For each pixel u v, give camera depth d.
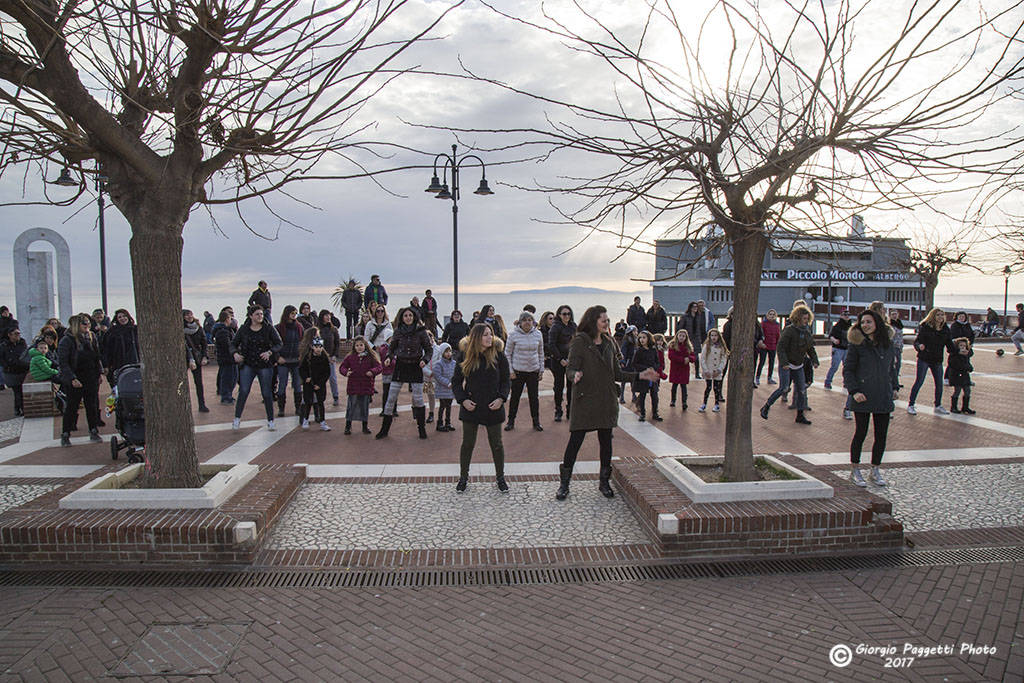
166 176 4.90
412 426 9.65
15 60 4.36
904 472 6.88
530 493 6.18
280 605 3.96
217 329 11.59
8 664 3.30
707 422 9.92
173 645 3.49
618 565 4.55
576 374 5.82
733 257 5.37
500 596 4.10
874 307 7.31
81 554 4.50
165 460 5.22
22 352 10.88
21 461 7.62
